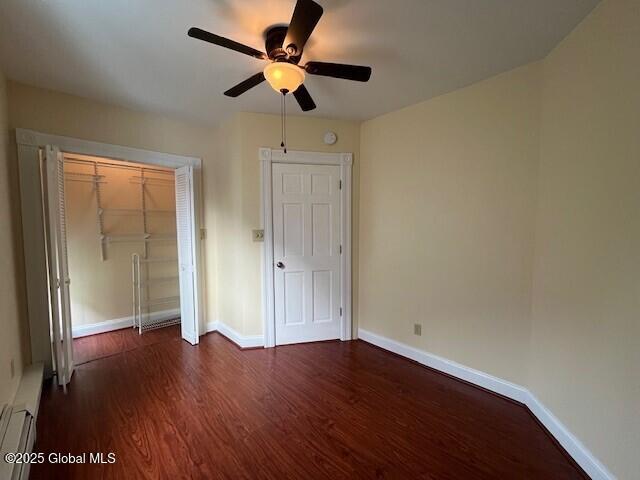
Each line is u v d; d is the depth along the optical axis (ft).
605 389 5.16
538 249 7.16
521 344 7.63
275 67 5.59
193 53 6.80
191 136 11.72
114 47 6.57
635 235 4.60
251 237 10.81
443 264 9.16
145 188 13.92
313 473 5.56
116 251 13.19
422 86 8.45
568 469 5.67
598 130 5.35
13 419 5.86
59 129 8.79
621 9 4.83
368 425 6.88
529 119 7.29
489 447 6.23
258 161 10.62
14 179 8.10
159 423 6.90
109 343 11.62
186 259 11.66
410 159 9.90
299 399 7.88
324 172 11.28
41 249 8.50
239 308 11.21
